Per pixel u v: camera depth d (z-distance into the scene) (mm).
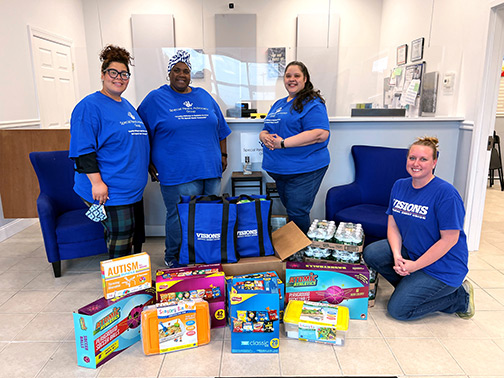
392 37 5098
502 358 1627
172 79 2230
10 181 3051
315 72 5379
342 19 5602
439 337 1782
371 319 1943
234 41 5586
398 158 2699
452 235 1721
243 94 4801
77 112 1840
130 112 2027
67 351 1694
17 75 3746
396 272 1976
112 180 1943
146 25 5512
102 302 1647
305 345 1725
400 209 1901
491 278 2416
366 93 5316
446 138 3055
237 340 1657
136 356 1662
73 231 2379
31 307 2074
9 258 2799
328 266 1937
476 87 2814
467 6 2998
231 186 3061
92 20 5551
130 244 2137
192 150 2258
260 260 1987
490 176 5324
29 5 4031
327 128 2217
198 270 1866
